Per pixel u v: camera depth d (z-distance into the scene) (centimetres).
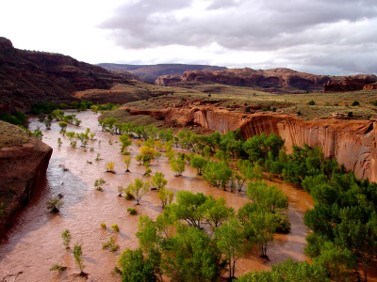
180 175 6569
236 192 5666
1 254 3481
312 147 6400
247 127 8144
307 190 5394
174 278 2759
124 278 2716
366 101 8681
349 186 4744
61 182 5853
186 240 2967
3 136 5312
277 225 3741
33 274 3166
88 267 3294
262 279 2389
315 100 9750
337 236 3347
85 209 4734
